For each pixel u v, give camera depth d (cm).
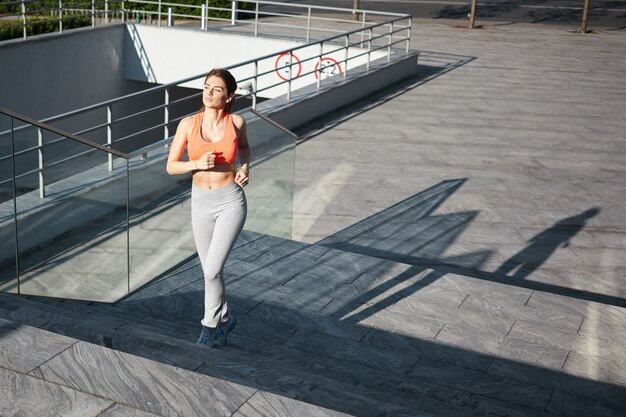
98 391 298
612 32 2712
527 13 3083
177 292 639
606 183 1145
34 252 546
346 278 672
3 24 1756
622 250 901
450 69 1972
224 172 445
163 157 649
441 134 1380
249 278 658
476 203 1036
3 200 511
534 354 554
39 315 462
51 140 538
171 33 2034
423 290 656
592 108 1620
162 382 306
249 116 730
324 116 1484
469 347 560
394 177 1135
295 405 297
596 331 599
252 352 511
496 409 458
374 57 1933
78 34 1870
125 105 2136
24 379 302
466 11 3083
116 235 611
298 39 2000
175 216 678
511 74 1939
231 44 2008
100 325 456
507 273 824
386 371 514
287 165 839
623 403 493
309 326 577
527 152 1289
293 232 920
